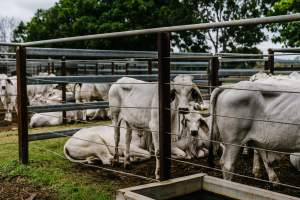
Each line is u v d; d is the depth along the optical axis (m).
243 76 10.79
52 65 14.83
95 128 6.47
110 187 4.88
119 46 27.16
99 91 11.16
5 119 11.62
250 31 31.36
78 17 29.23
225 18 33.44
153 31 4.06
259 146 4.68
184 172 5.82
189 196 3.28
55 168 5.75
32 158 6.32
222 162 4.75
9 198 4.48
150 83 5.70
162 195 3.15
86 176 5.41
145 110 5.62
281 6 14.51
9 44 5.75
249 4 32.69
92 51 7.46
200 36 32.12
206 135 6.64
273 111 4.49
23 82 5.87
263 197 2.90
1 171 5.50
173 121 5.52
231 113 4.57
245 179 5.54
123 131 6.43
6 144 7.59
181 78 5.30
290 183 5.41
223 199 3.19
